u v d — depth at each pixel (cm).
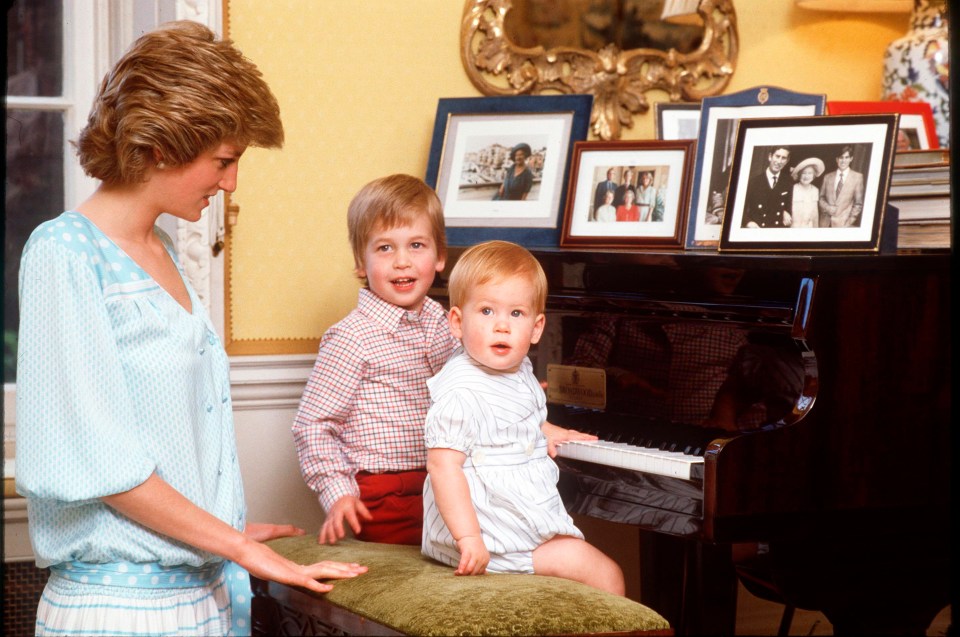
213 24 275
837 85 338
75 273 157
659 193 262
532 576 191
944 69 295
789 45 332
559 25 309
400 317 238
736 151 243
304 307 297
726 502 207
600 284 242
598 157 270
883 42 342
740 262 219
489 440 201
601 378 244
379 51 300
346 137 298
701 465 208
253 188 291
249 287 292
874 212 226
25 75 269
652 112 320
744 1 327
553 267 249
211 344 179
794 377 219
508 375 209
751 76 329
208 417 175
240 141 166
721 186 258
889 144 229
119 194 168
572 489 230
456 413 197
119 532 160
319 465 228
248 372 283
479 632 167
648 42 316
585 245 265
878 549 227
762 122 242
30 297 157
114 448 155
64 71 271
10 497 252
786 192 236
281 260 294
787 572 227
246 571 187
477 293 204
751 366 224
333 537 217
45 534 162
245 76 167
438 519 202
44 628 163
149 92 158
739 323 223
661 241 258
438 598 177
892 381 223
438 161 289
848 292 218
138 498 157
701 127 263
